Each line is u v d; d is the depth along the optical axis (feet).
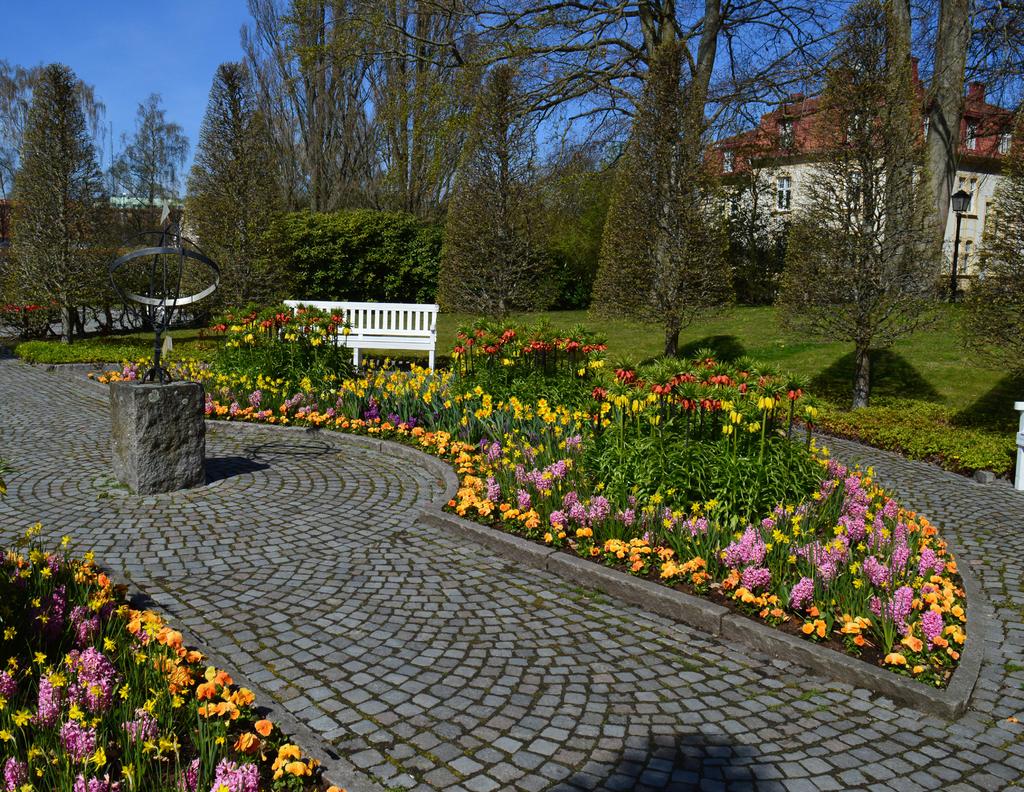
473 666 11.71
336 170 101.81
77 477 21.43
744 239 74.54
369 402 29.22
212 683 8.99
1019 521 20.54
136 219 74.69
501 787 8.80
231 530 17.57
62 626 10.04
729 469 17.34
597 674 11.62
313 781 8.50
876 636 12.32
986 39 52.26
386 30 59.41
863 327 34.76
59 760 7.53
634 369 19.48
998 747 10.01
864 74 34.14
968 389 37.99
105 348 51.78
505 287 48.55
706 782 9.04
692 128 41.37
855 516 16.99
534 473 18.75
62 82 52.13
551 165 61.31
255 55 99.86
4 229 85.10
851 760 9.60
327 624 12.96
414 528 18.22
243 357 33.27
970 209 100.48
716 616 13.14
